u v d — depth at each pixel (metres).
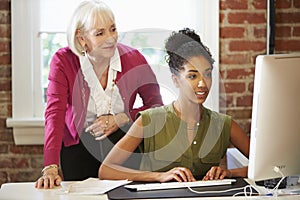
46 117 2.54
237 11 3.37
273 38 3.38
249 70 3.40
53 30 3.36
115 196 2.04
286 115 1.99
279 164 2.04
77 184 2.25
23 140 3.34
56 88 2.57
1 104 3.35
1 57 3.33
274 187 2.15
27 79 3.34
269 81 1.94
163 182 2.22
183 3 3.37
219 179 2.25
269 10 3.36
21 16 3.30
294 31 3.40
